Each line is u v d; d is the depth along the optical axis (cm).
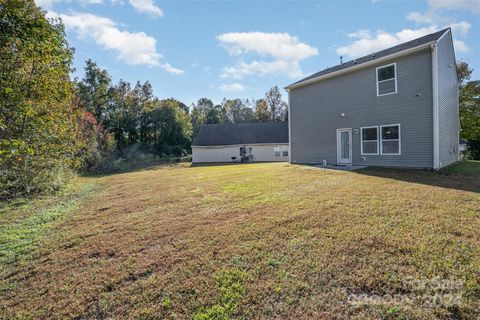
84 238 492
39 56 683
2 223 624
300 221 471
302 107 1549
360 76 1262
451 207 509
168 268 346
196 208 630
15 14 605
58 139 825
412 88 1082
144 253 400
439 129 1064
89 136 1983
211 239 426
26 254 438
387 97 1163
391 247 348
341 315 236
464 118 2103
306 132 1534
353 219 462
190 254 379
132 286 312
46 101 761
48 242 486
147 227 519
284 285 285
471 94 2081
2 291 329
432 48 1016
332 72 1352
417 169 1059
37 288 329
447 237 370
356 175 960
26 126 692
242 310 254
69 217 658
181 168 2147
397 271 294
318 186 785
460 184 731
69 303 292
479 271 284
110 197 895
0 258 426
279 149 2880
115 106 3603
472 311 230
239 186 877
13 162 774
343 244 366
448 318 225
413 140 1087
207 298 277
